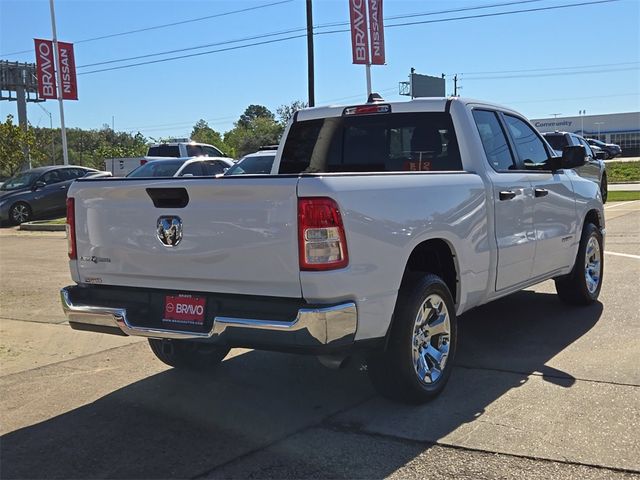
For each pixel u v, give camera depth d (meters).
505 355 5.68
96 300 4.73
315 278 3.83
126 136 79.94
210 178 4.14
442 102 5.70
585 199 7.11
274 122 83.44
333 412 4.60
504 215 5.50
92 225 4.70
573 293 7.16
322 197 3.83
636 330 6.26
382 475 3.65
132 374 5.62
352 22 22.84
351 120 6.23
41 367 5.88
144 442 4.21
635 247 11.07
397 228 4.26
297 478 3.66
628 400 4.56
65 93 27.84
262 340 3.94
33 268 11.43
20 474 3.81
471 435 4.11
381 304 4.16
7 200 19.83
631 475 3.54
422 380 4.61
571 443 3.94
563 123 90.56
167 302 4.43
